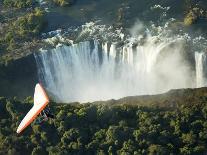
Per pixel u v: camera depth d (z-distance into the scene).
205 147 163.38
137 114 172.25
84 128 171.12
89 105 178.88
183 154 161.62
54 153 167.25
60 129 171.12
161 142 164.62
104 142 166.75
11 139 173.38
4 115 181.88
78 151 167.50
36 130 172.75
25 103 181.38
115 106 174.50
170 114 171.00
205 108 170.50
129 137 166.62
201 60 198.75
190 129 167.00
